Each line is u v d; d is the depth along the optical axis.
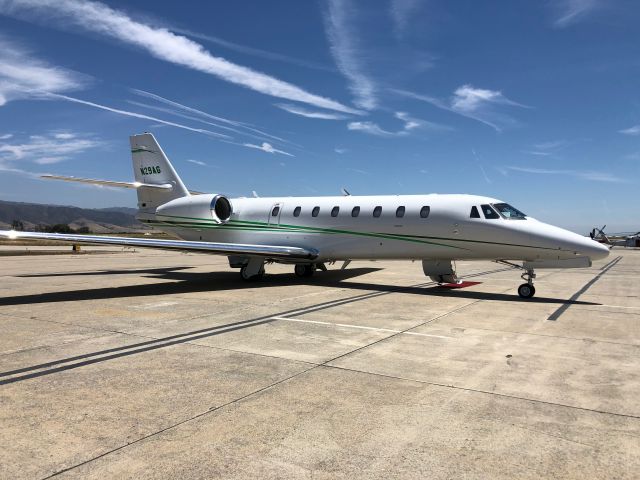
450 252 13.64
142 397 4.77
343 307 10.61
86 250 46.22
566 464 3.44
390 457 3.53
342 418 4.25
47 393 4.88
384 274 19.36
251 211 17.47
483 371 5.70
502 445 3.73
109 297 12.18
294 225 16.45
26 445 3.71
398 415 4.32
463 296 12.69
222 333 7.81
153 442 3.76
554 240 12.00
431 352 6.61
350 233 15.28
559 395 4.86
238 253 14.69
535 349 6.81
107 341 7.21
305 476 3.25
